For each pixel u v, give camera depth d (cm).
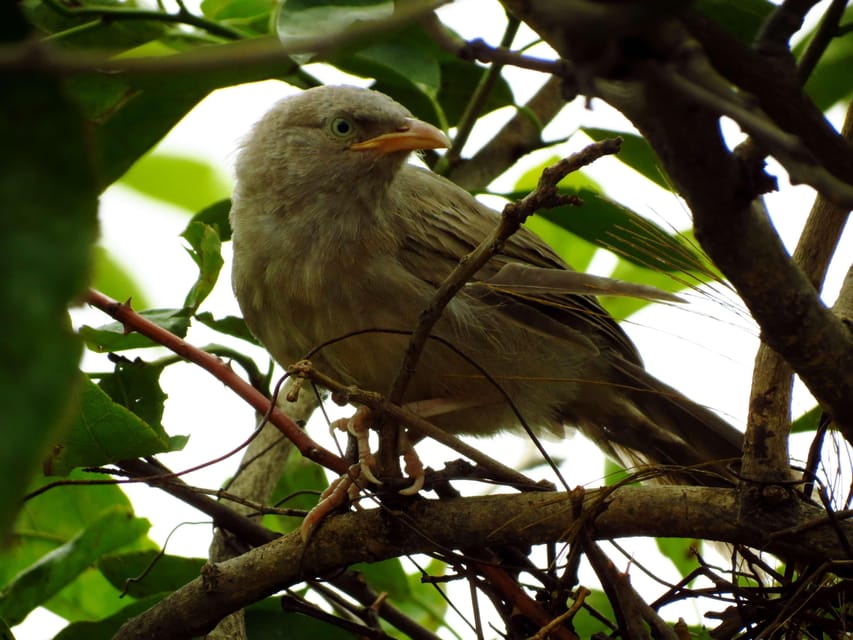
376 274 812
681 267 676
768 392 570
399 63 782
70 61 204
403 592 842
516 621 652
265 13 842
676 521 577
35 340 192
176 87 683
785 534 559
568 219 838
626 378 880
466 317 811
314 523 641
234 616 729
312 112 843
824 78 862
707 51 357
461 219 869
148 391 716
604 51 290
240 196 869
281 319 835
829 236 575
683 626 613
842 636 624
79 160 203
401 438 677
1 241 196
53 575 729
